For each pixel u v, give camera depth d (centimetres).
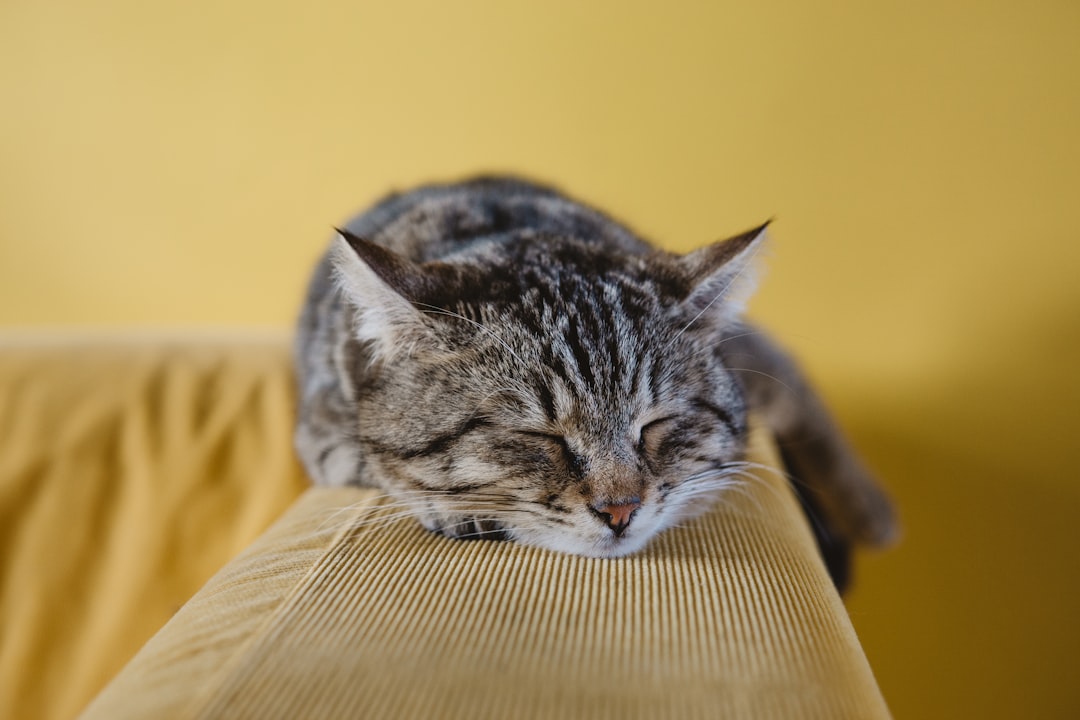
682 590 25
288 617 23
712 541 29
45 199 57
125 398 42
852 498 44
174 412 42
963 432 52
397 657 22
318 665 21
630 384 31
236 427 42
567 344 31
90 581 37
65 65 54
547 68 51
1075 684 51
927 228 50
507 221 40
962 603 52
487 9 51
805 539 30
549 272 33
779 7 49
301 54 53
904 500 52
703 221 52
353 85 53
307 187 55
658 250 38
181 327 56
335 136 54
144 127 55
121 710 21
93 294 59
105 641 36
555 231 39
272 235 56
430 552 27
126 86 54
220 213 56
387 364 32
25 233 58
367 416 33
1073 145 47
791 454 44
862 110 49
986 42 47
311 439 37
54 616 37
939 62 48
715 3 49
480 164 53
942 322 51
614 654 22
